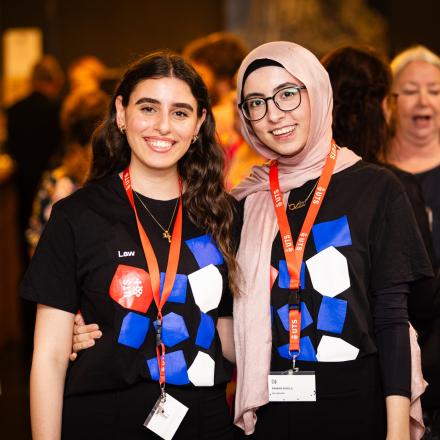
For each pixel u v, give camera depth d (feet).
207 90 7.19
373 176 7.02
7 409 14.33
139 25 26.53
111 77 21.53
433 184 9.03
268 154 7.48
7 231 19.54
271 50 7.04
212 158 7.31
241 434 7.18
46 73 20.81
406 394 6.66
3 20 26.53
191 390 6.74
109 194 7.02
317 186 7.08
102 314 6.71
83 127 12.28
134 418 6.64
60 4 26.63
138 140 6.87
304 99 7.04
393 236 6.84
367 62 8.05
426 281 7.43
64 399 6.79
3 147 23.52
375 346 6.82
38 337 6.80
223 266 7.03
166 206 7.08
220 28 26.25
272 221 7.20
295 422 6.81
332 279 6.77
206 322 6.85
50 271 6.75
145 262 6.78
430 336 7.90
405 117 9.20
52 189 12.71
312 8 25.57
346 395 6.73
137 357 6.64
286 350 6.85
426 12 25.20
